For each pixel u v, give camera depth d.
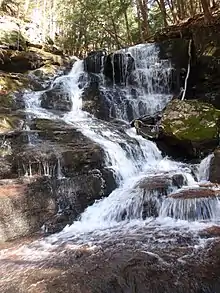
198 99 11.52
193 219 6.34
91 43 27.52
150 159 9.43
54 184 6.90
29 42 18.08
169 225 6.20
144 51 13.66
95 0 22.25
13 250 5.57
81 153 7.80
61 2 27.78
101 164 8.04
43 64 16.28
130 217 6.77
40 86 13.77
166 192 6.97
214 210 6.40
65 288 4.29
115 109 12.23
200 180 8.16
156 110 12.20
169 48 13.11
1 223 5.93
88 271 4.68
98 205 7.22
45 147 7.93
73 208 6.99
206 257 4.82
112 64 13.66
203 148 9.16
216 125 9.27
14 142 8.02
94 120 11.23
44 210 6.55
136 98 12.55
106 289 4.24
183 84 12.51
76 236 6.09
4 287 4.40
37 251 5.48
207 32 12.45
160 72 12.91
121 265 4.75
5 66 15.09
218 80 11.62
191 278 4.30
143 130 10.43
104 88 13.01
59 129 9.21
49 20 29.25
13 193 6.29
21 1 25.39
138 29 22.08
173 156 9.70
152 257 4.91
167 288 4.16
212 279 4.26
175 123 9.52
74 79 13.80
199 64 12.20
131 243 5.50
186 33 14.49
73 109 12.27
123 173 8.22
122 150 8.80
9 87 12.80
